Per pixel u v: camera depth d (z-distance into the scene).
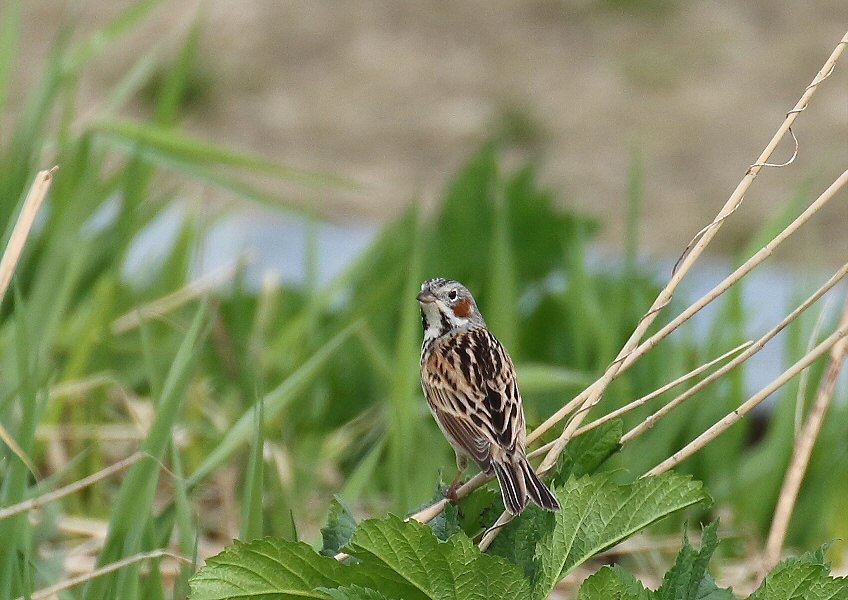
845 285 16.22
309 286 12.36
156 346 11.46
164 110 12.77
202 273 13.89
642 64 30.47
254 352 11.27
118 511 7.00
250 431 8.41
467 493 6.80
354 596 5.62
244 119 27.52
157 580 6.97
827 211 24.06
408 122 27.84
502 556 6.34
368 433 11.20
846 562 10.11
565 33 32.06
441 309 9.42
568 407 6.85
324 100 28.53
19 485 7.21
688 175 25.69
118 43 29.30
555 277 13.20
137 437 9.98
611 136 27.20
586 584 5.63
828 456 11.05
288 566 5.74
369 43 31.27
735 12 32.94
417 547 5.62
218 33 30.89
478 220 13.15
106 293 10.78
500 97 28.98
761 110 28.34
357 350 11.98
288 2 32.97
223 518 9.47
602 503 5.96
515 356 10.91
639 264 13.74
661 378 11.41
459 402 8.38
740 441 11.16
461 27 32.34
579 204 24.28
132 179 12.16
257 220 19.14
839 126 27.55
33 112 11.73
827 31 31.97
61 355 11.08
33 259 11.45
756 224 23.70
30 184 10.24
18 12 12.20
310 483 10.20
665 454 10.85
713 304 15.09
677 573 6.00
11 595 6.79
